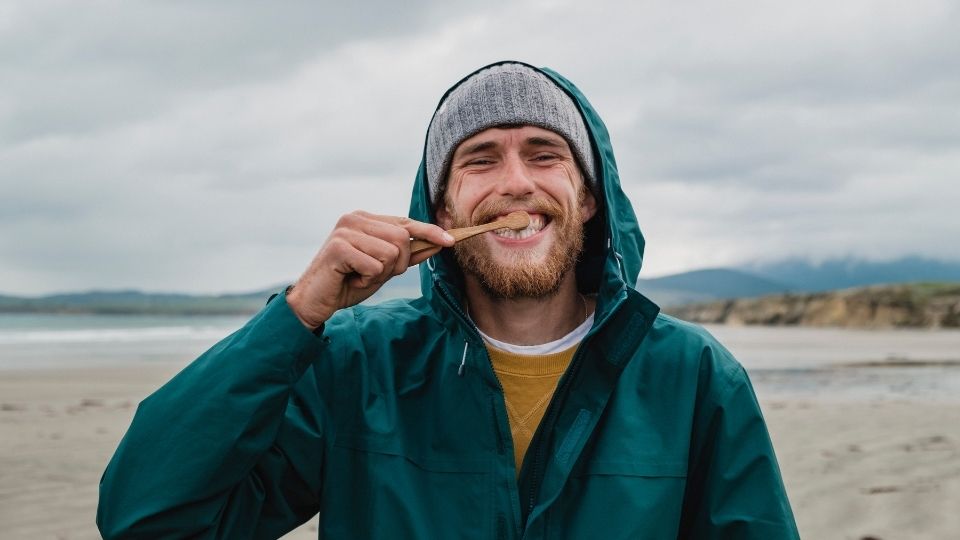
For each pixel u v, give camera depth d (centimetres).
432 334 169
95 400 985
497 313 171
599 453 149
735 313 7919
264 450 141
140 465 134
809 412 848
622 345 156
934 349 2672
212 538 140
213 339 3047
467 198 168
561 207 166
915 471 510
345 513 151
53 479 503
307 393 154
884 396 1088
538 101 168
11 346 2572
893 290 7075
